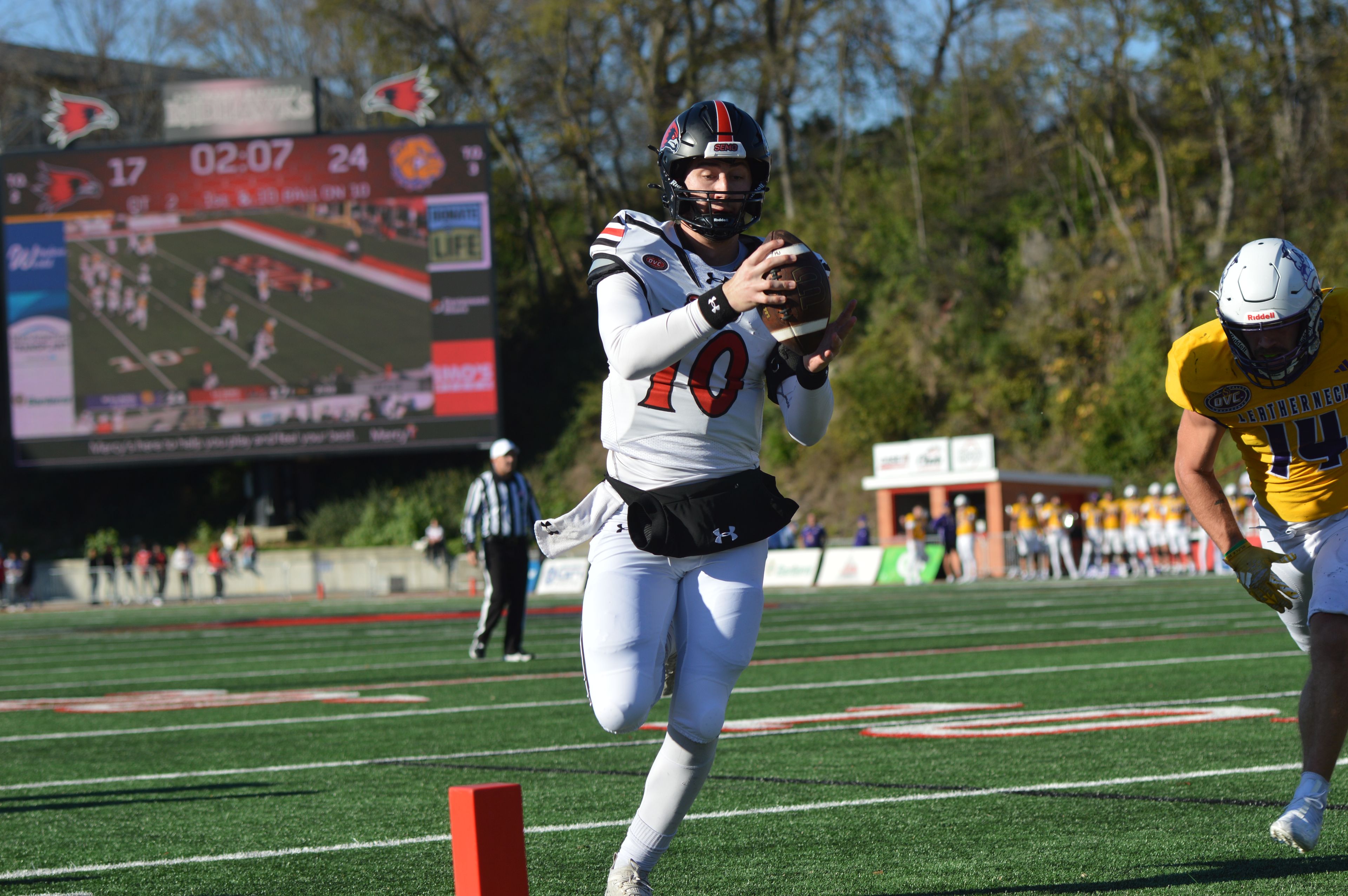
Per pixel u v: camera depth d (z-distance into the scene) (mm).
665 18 120375
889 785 13922
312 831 12570
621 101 122500
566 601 69750
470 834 6848
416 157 87062
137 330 88500
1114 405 96438
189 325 88375
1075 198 113125
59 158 88750
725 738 17719
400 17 121188
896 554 76875
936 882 9938
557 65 120250
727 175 8938
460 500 106312
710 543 8680
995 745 16344
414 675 29406
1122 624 37094
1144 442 94750
